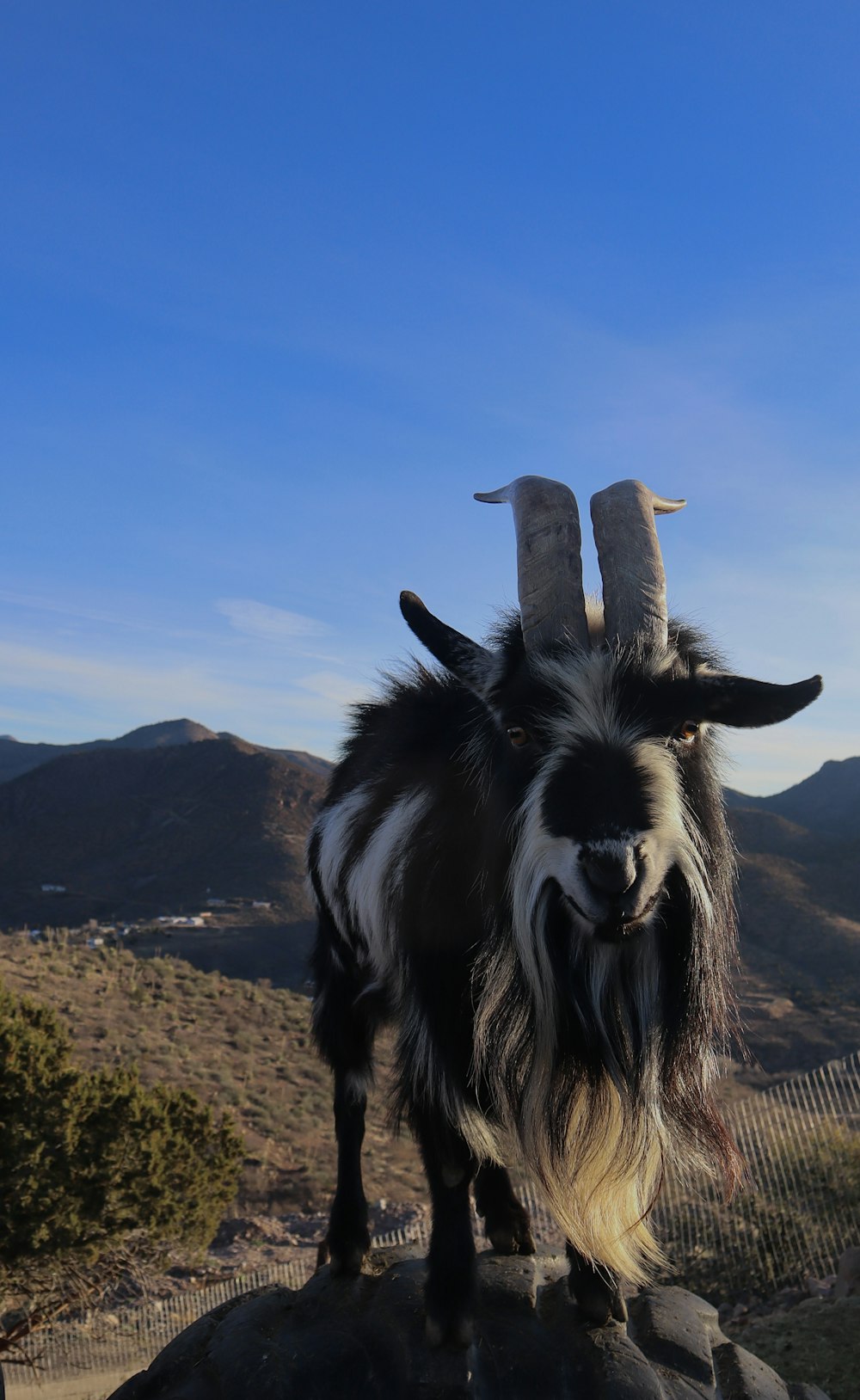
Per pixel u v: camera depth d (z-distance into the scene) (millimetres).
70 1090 4859
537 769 1173
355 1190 1483
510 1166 1474
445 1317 1228
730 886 1293
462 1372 1209
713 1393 1285
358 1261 1444
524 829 1169
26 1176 4543
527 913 1165
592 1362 1249
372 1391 1230
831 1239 3848
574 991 1189
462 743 1312
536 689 1179
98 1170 4754
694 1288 3777
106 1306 6828
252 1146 13172
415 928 1277
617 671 1173
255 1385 1234
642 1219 1284
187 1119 5484
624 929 1139
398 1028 1375
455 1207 1258
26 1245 4555
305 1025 21328
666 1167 1272
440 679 1489
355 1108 1522
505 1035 1217
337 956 1550
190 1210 5195
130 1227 4863
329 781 1672
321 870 1571
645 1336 1352
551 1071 1216
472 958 1248
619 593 1216
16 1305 5570
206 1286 7453
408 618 1277
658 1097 1222
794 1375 2307
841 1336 2465
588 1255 1249
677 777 1175
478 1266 1401
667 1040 1205
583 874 1118
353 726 1677
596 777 1126
